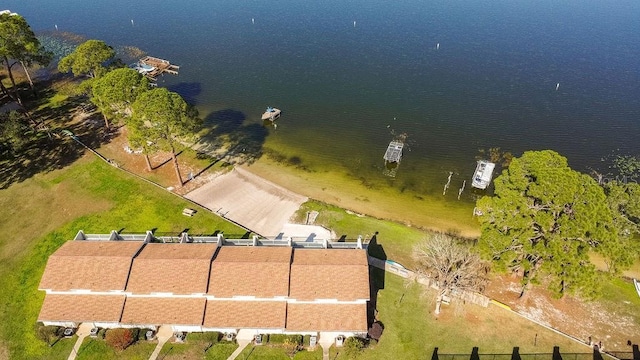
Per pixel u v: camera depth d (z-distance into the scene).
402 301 59.56
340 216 73.88
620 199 61.78
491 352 54.75
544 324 57.97
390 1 179.00
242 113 102.69
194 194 77.44
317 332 53.97
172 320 53.56
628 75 120.38
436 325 57.12
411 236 70.56
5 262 64.62
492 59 129.25
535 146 92.19
